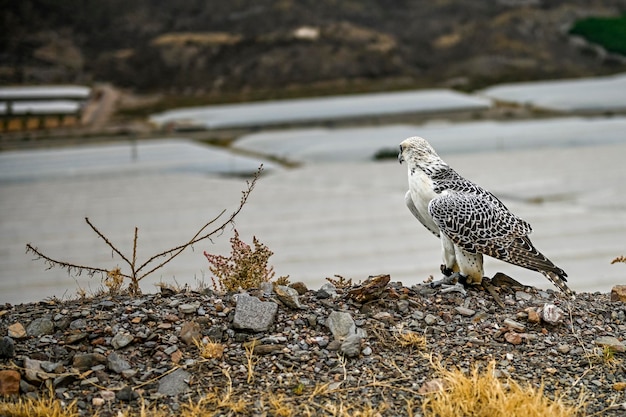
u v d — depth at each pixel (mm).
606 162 33625
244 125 51312
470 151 39500
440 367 6324
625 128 42969
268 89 67062
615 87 58625
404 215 23734
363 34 76438
